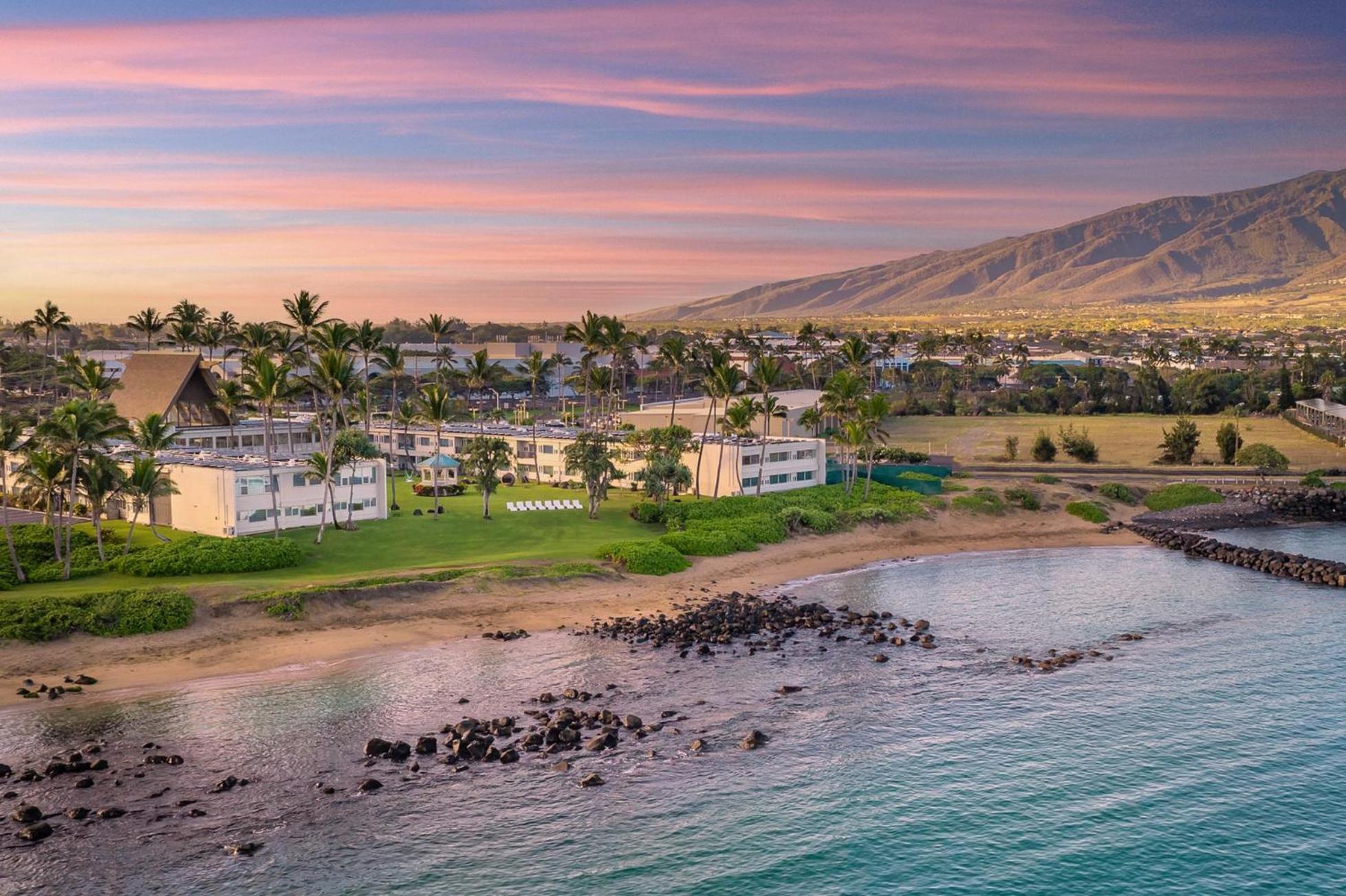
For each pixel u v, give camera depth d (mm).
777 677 76688
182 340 186750
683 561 110500
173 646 79062
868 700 72312
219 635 81750
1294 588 107750
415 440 174625
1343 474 167875
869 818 55562
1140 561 122438
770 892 48500
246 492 109875
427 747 61969
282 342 167625
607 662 79125
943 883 49562
